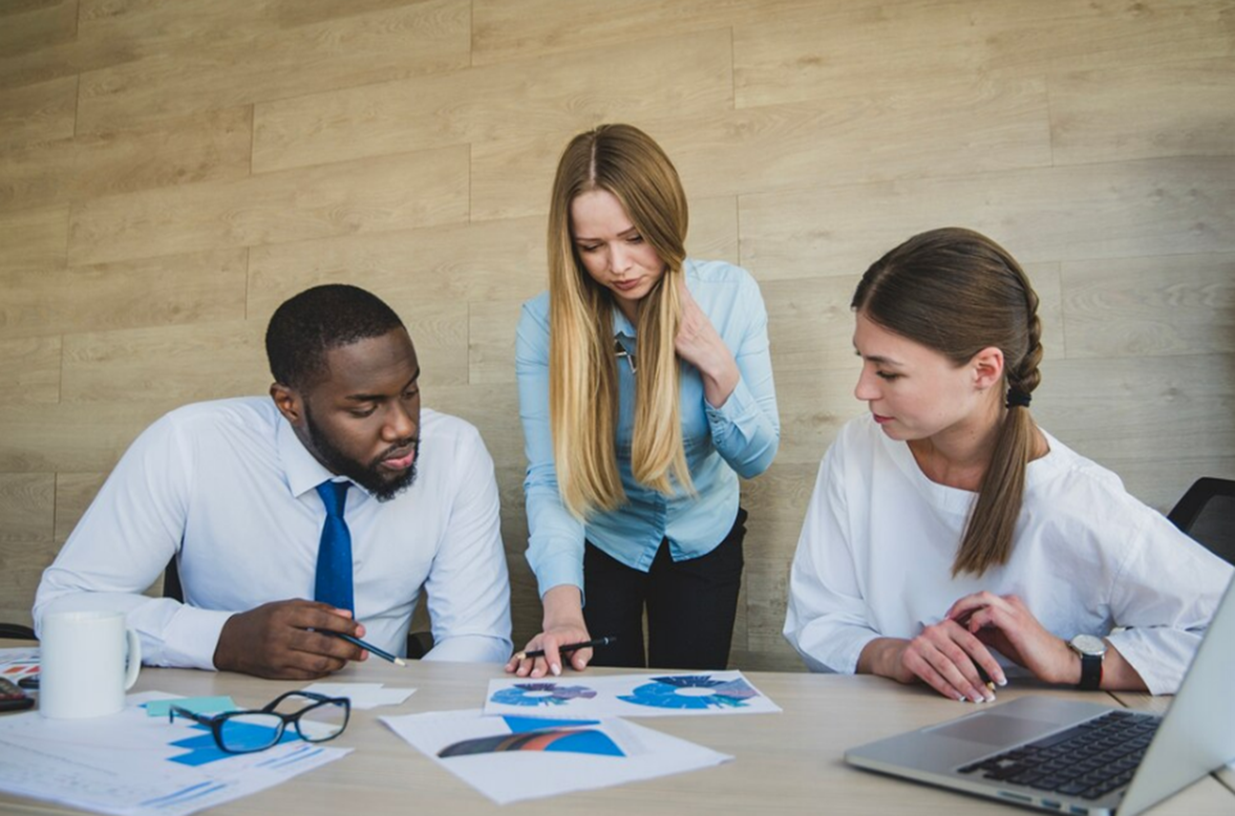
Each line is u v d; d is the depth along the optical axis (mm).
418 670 1214
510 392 2588
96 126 3051
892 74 2359
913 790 692
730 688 1070
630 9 2561
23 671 1190
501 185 2639
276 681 1141
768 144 2430
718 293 1792
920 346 1148
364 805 673
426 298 2678
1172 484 2145
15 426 3006
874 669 1152
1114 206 2209
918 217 2320
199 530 1555
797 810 653
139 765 773
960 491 1265
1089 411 2197
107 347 2953
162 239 2941
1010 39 2291
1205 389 2141
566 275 1630
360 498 1567
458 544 1617
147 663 1246
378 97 2775
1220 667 660
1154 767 623
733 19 2477
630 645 1917
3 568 2951
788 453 2383
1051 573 1213
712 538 1885
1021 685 1082
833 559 1386
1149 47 2213
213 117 2936
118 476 1508
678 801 673
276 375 1475
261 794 698
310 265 2791
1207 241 2160
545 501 1669
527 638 2529
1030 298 1200
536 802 676
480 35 2691
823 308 2371
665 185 1550
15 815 677
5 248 3092
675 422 1681
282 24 2891
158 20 3018
